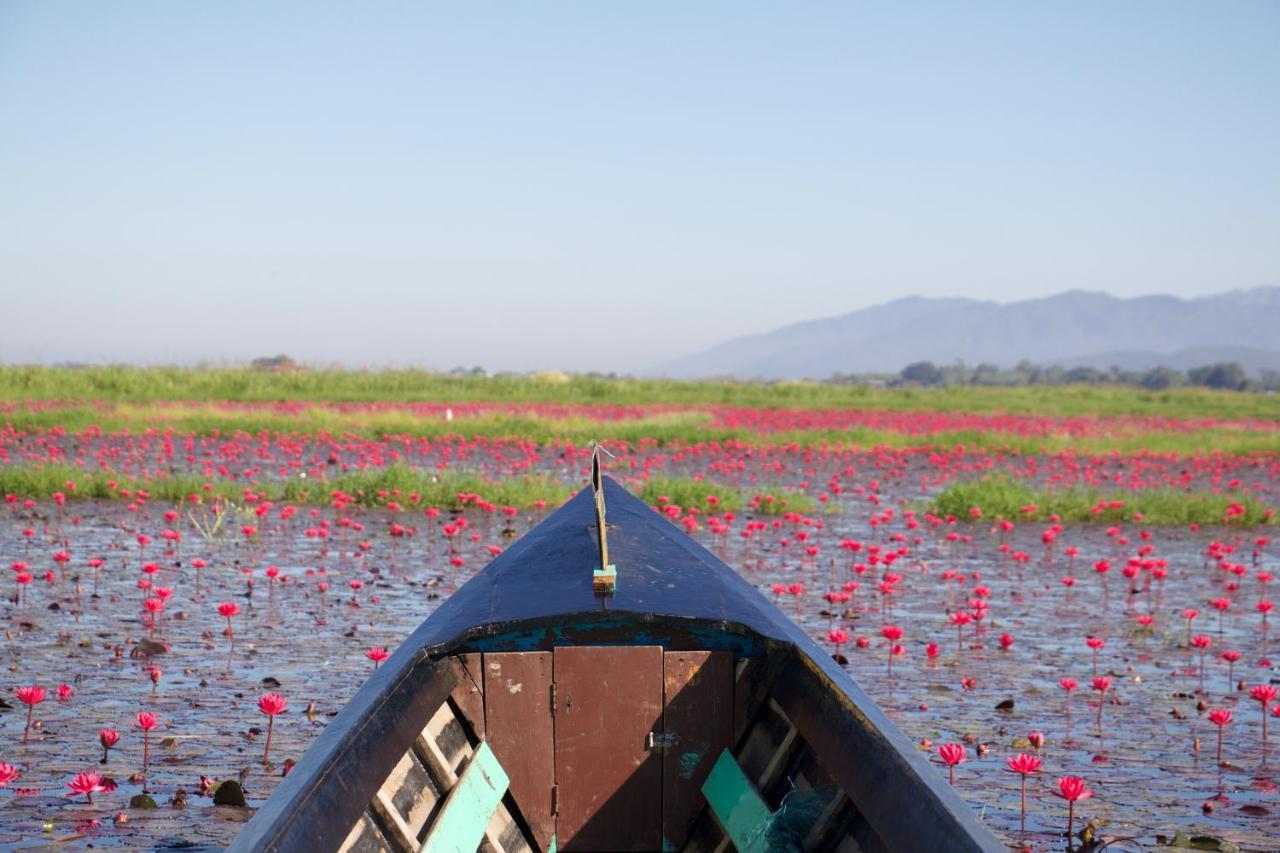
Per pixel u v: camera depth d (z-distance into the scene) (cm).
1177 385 17062
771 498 1484
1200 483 1944
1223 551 1088
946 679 722
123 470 1709
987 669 748
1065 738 607
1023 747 595
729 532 1320
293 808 302
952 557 1201
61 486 1477
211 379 3603
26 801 494
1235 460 2244
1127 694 695
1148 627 881
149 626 819
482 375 4388
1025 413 3816
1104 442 2519
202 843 453
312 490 1512
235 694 657
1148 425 3212
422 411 3039
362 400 3531
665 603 438
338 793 324
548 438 2305
